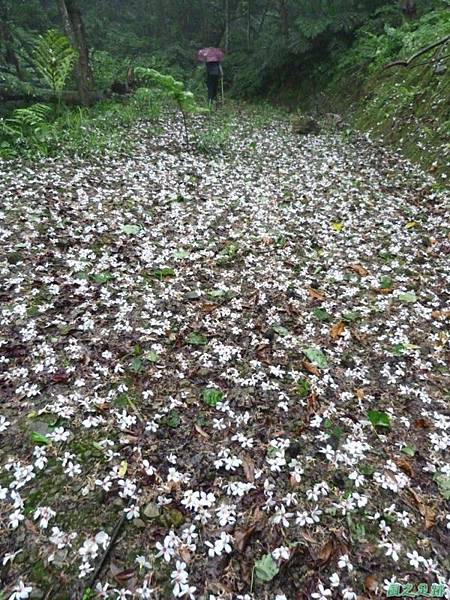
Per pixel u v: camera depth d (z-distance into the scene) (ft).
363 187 21.94
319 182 22.61
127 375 10.05
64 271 13.25
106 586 6.38
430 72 28.02
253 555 6.97
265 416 9.39
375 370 10.99
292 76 46.91
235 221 17.80
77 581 6.47
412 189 21.50
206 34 71.82
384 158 25.72
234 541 7.09
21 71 36.04
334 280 14.38
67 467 7.97
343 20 40.04
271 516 7.48
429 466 8.57
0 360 9.93
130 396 9.54
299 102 44.45
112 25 73.10
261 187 21.62
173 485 7.80
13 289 12.25
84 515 7.28
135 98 38.40
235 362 10.77
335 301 13.38
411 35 32.30
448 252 16.24
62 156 22.67
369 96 34.55
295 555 7.01
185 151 26.55
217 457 8.41
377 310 13.10
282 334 11.79
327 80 42.55
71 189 18.79
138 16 78.89
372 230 17.65
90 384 9.68
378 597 6.59
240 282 13.98
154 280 13.53
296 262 15.29
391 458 8.75
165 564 6.77
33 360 10.11
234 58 57.31
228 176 22.85
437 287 14.33
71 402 9.17
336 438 9.04
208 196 19.88
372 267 15.28
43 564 6.64
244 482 8.02
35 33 40.40
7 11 35.37
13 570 6.55
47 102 31.17
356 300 13.53
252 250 15.79
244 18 67.87
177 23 73.61
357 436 9.09
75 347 10.51
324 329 12.14
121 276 13.44
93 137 25.03
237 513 7.48
